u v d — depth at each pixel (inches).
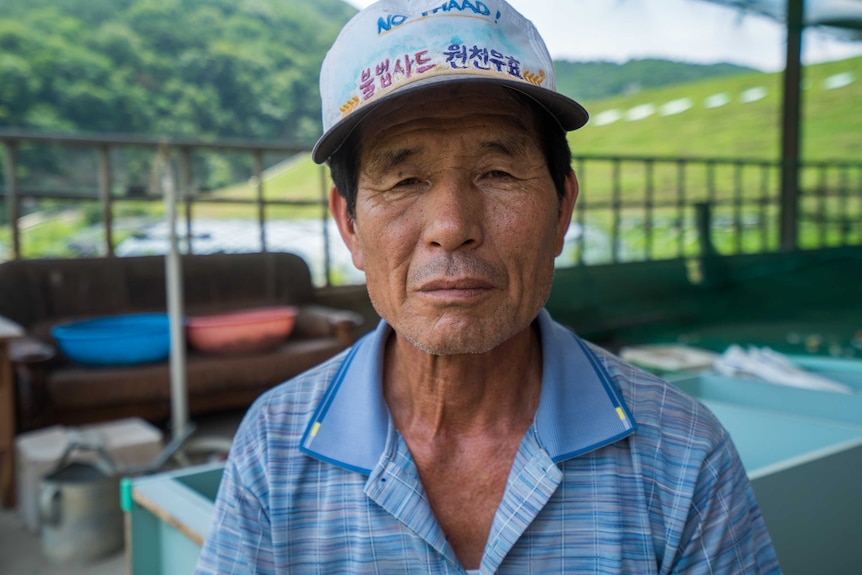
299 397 30.3
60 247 187.5
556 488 26.3
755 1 250.2
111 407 122.1
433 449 28.5
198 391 127.9
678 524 26.4
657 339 198.1
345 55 26.0
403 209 25.7
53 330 126.6
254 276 158.1
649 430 27.5
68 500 90.6
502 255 25.3
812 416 67.4
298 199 170.9
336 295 173.2
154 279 146.8
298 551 27.8
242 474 28.6
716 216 277.1
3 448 110.0
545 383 27.9
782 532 43.9
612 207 231.5
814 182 326.0
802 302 241.0
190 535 41.2
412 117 25.2
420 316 25.5
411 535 26.6
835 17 249.6
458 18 25.0
